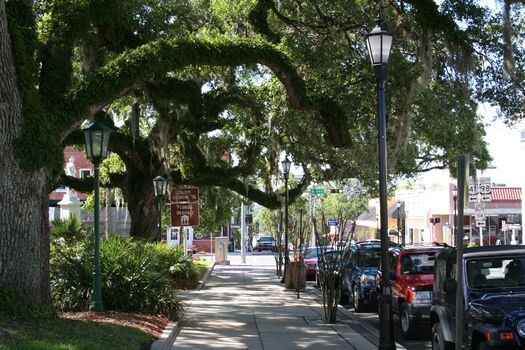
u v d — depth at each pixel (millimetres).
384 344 9945
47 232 10055
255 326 13234
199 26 18875
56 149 9695
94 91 10562
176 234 40250
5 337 7938
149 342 10156
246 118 21250
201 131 19891
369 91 15609
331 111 15367
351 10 15633
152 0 16641
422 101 16359
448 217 45000
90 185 23766
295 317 14898
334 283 14242
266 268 36906
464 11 15523
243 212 42875
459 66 14938
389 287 10055
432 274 12867
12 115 9375
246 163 22281
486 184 28297
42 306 9609
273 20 17922
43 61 10633
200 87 18344
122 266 13062
